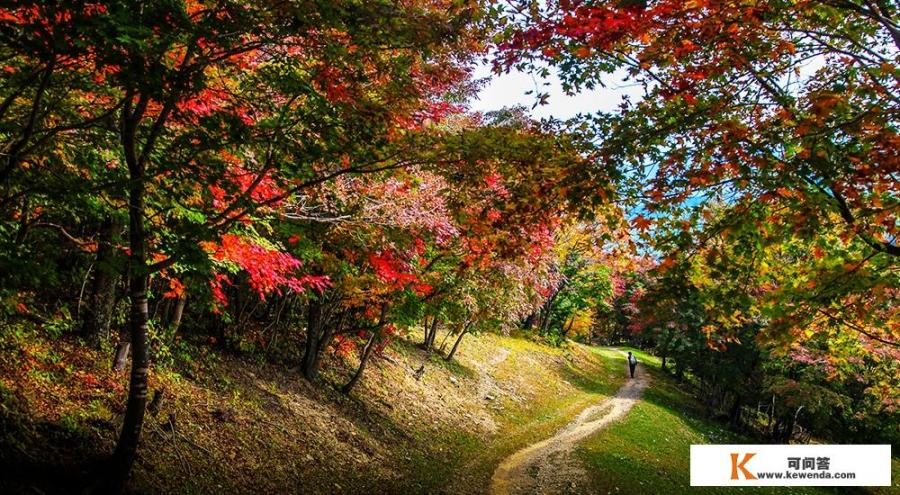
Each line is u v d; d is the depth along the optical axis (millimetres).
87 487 6742
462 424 19172
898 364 12766
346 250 10055
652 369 49438
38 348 9383
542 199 6910
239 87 6938
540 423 22750
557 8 6039
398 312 14812
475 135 6656
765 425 36969
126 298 12383
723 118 6387
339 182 9789
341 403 15609
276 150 6898
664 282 6727
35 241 8688
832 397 26250
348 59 6328
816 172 5281
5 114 6375
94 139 6973
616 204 7000
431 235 10508
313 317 15922
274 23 5973
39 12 4492
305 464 10961
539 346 40531
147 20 5184
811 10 5910
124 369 10445
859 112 5844
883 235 6266
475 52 7711
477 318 18234
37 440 7172
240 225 9094
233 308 15133
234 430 10633
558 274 20359
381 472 12289
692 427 29156
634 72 6539
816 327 8086
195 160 6402
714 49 6113
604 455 17250
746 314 8109
